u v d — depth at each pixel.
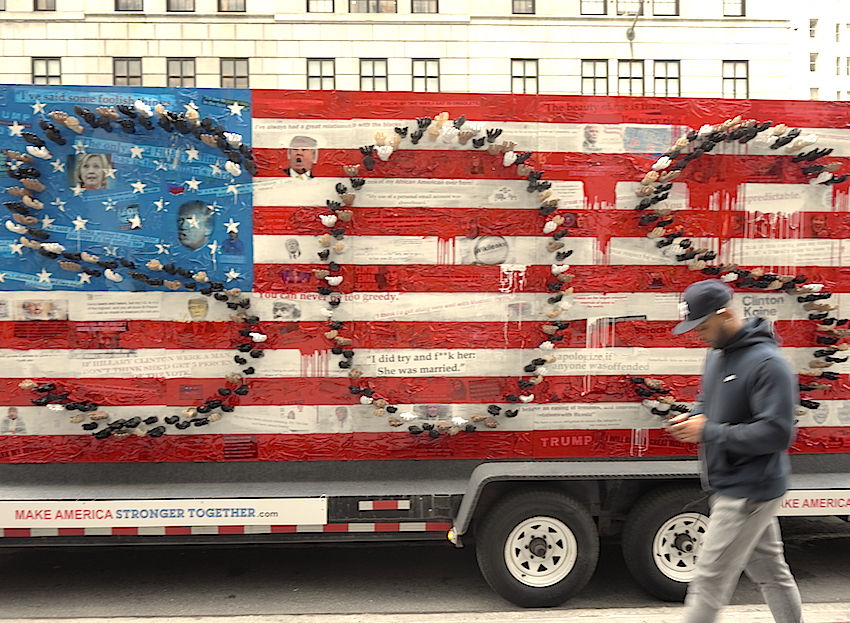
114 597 3.95
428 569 4.42
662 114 4.18
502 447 4.18
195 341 4.04
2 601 3.88
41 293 3.96
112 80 16.36
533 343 4.16
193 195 3.99
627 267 4.17
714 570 2.61
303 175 4.02
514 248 4.12
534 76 16.80
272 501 3.73
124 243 3.98
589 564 3.70
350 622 3.54
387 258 4.07
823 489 3.85
